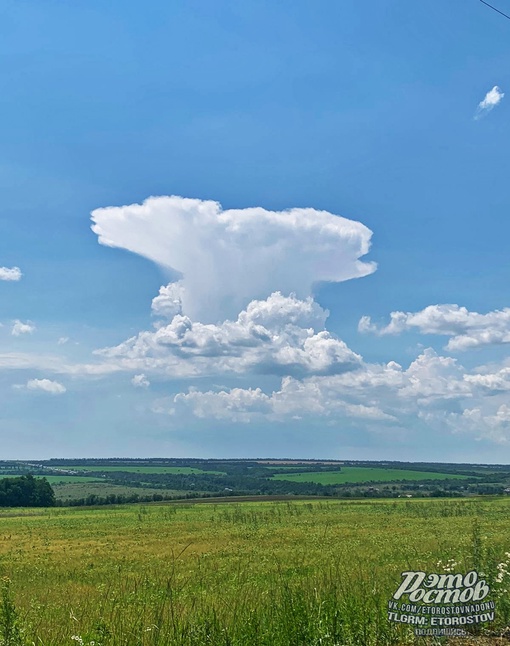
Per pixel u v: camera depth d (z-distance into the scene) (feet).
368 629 28.81
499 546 50.57
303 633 27.58
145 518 269.64
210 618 29.78
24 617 36.35
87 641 28.09
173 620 29.50
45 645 28.63
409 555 73.00
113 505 394.93
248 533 168.14
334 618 28.45
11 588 73.72
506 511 233.76
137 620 31.09
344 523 194.49
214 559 101.14
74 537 185.78
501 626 30.45
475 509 247.09
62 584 78.64
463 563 39.91
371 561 72.13
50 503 432.66
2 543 171.12
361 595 32.53
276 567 71.92
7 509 372.58
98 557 122.93
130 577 77.25
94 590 64.08
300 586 35.73
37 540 178.70
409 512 246.27
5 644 26.66
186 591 52.37
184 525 219.41
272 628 28.22
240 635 27.73
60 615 38.75
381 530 155.43
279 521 217.77
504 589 31.78
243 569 76.28
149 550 133.59
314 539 135.54
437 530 146.10
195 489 627.87
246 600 36.37
